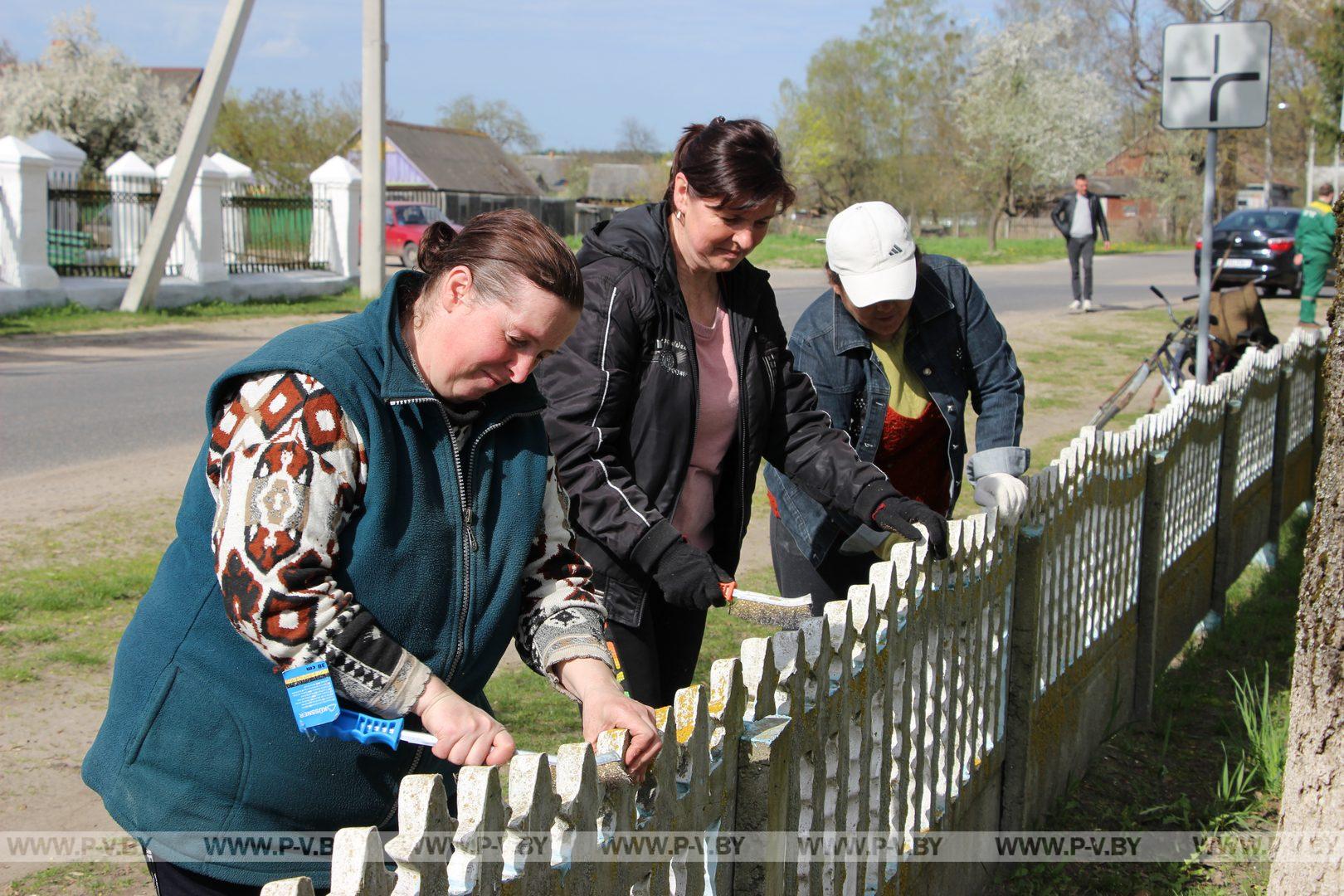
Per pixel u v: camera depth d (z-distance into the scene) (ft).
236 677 5.50
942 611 9.24
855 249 10.07
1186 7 146.82
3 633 15.20
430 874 4.26
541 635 6.13
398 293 5.65
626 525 8.25
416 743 5.35
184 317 52.95
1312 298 46.65
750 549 21.26
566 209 167.12
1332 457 8.16
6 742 12.34
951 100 170.91
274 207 64.75
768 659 6.54
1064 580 12.19
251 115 140.67
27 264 50.24
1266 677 14.93
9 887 9.69
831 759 7.57
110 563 18.15
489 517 5.90
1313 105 110.73
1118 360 45.14
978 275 96.89
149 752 5.57
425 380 5.61
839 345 10.77
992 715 10.94
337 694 5.28
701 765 6.00
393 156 180.04
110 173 66.39
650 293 8.57
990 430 11.11
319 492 5.15
